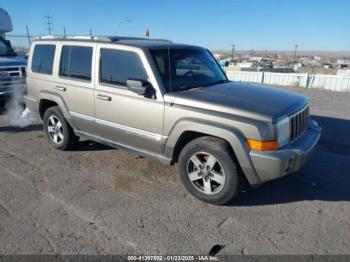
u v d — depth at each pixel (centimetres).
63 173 462
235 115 354
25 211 359
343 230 331
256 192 412
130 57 427
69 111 512
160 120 399
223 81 484
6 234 317
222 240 314
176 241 311
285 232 328
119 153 541
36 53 575
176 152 410
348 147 602
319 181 447
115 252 294
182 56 456
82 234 319
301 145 376
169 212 362
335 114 922
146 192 409
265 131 338
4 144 589
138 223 339
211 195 378
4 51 902
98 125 474
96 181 437
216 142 365
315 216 358
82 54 486
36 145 584
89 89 473
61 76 520
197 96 387
